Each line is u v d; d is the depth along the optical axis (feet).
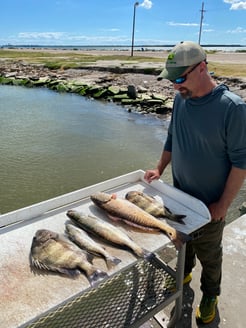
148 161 27.53
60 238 5.30
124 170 25.77
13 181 23.62
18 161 27.35
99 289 6.94
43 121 40.93
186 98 5.83
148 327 6.99
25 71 90.48
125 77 71.26
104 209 6.15
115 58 125.80
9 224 5.80
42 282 4.44
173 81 5.58
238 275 8.25
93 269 4.62
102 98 57.21
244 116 5.37
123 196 6.82
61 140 33.19
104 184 7.08
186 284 8.04
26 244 5.25
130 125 39.22
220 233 6.53
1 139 33.17
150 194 7.00
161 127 38.19
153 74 74.33
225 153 5.85
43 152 29.58
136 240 5.35
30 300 4.15
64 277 4.53
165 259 9.87
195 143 6.06
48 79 74.64
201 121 5.74
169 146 7.55
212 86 5.60
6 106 50.08
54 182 23.62
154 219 5.73
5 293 4.25
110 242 5.23
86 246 5.13
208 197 6.44
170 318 7.14
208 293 7.00
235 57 134.41
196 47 5.34
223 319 7.13
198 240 6.57
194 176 6.37
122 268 4.67
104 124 39.75
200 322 7.02
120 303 6.61
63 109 48.60
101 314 6.36
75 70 85.71
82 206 6.49
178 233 5.44
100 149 30.55
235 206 18.81
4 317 3.91
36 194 21.89
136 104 50.52
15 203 20.74
